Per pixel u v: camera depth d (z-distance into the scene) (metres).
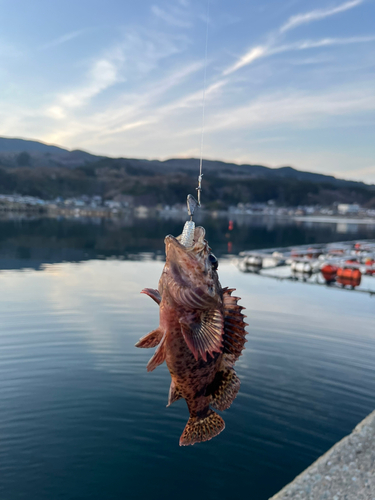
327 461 0.77
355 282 3.20
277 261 4.26
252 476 0.84
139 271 3.26
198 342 0.27
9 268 3.22
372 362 1.41
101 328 1.67
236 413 1.07
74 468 0.84
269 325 1.81
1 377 1.21
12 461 0.85
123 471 0.84
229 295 0.32
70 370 1.27
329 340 1.63
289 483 0.79
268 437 0.97
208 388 0.34
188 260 0.28
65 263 3.60
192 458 0.89
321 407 1.10
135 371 1.28
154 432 0.97
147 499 0.75
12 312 1.87
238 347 0.32
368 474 0.72
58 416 1.02
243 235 8.45
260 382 1.24
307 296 2.54
